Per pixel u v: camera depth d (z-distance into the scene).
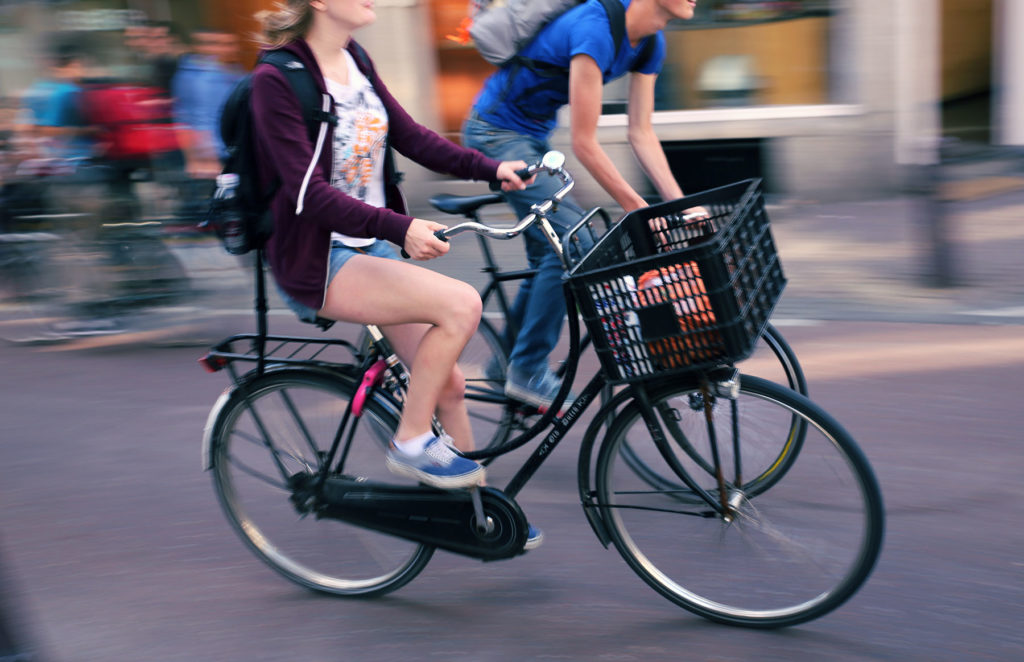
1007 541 3.38
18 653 2.82
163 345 6.14
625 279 2.62
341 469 3.22
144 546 3.73
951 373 4.79
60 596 3.41
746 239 2.73
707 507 3.02
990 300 5.81
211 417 3.35
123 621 3.24
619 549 3.12
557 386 3.58
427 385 2.91
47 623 3.25
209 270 6.43
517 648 2.98
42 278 6.43
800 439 2.85
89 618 3.27
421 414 2.95
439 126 9.91
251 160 2.82
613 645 2.96
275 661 2.99
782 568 2.96
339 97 2.79
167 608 3.31
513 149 3.78
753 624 2.98
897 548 3.38
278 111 2.69
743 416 2.91
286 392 3.24
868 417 4.39
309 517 3.38
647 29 3.44
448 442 3.05
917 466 3.94
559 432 3.09
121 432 4.83
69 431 4.88
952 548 3.36
